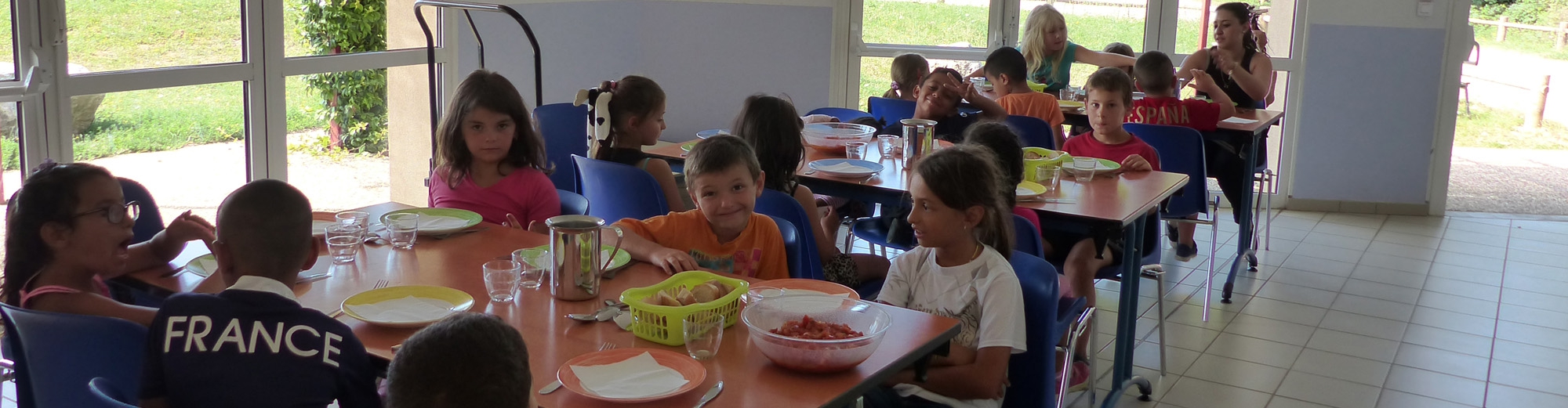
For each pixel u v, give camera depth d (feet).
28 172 10.08
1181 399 10.07
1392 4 18.24
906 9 19.44
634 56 17.60
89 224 5.71
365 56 13.67
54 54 10.09
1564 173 23.94
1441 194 18.98
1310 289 14.08
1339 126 18.93
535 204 8.82
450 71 14.89
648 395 4.47
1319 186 19.26
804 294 5.91
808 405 4.47
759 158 8.91
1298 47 18.66
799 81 18.80
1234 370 10.90
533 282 6.16
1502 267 15.51
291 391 4.58
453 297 5.85
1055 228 8.78
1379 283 14.48
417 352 3.79
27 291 5.76
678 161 11.41
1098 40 19.83
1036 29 18.08
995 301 6.32
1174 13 19.38
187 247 6.99
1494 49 36.55
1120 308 9.45
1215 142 13.79
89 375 5.10
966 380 6.20
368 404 4.83
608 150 9.68
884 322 5.06
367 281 6.24
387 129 14.58
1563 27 35.53
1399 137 18.83
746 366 4.91
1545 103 29.84
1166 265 15.19
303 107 13.10
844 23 18.86
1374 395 10.27
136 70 10.97
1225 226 17.93
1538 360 11.42
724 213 7.22
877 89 19.65
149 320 5.59
